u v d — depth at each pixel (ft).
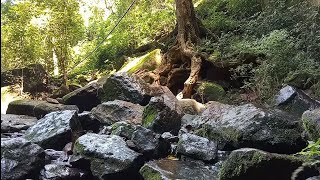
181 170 14.20
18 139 15.12
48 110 26.91
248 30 29.50
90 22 54.29
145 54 40.32
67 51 41.96
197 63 30.91
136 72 34.53
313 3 26.68
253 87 25.12
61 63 41.63
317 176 11.32
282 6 27.86
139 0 46.65
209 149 15.94
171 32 39.55
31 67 40.81
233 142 16.20
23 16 39.27
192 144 16.20
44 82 41.01
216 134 17.10
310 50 23.15
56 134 17.78
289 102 19.30
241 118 16.80
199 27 34.78
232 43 29.99
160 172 13.37
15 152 14.38
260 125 15.85
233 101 26.02
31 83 40.27
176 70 32.55
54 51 41.93
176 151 16.58
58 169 14.90
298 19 26.35
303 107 18.71
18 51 40.11
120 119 22.26
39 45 40.60
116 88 26.86
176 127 20.16
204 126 17.92
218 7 37.78
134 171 14.76
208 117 18.72
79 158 15.29
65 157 16.60
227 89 29.27
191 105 24.63
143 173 13.99
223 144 16.62
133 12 45.98
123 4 47.01
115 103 23.22
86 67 45.98
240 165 12.27
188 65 32.76
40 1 39.65
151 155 16.15
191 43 33.12
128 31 45.88
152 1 46.52
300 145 15.17
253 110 16.92
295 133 15.38
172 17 43.39
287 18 26.66
